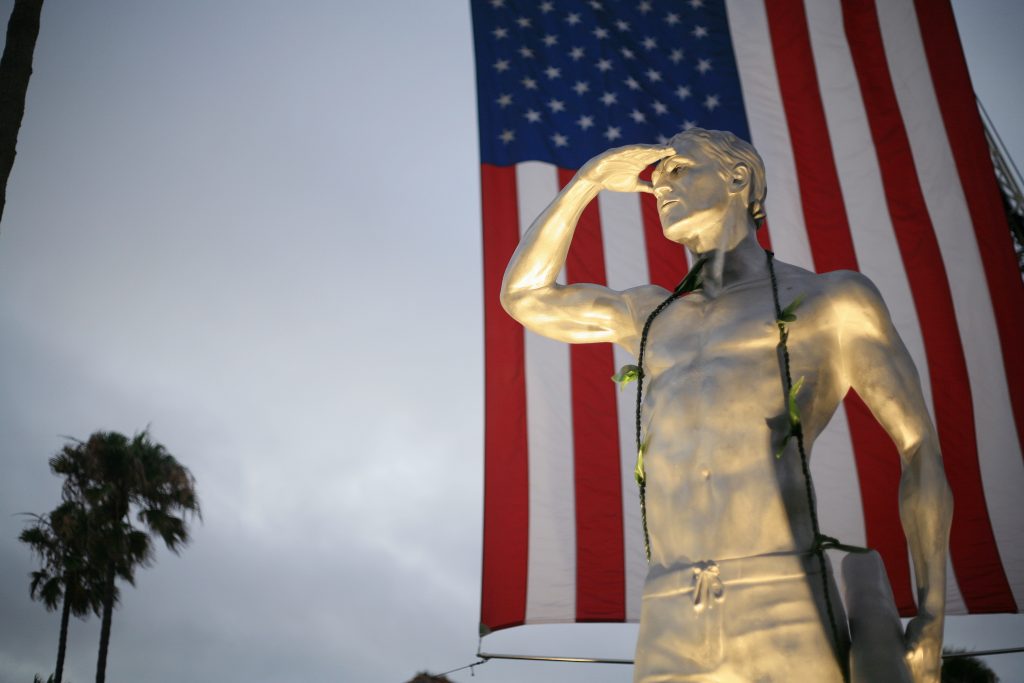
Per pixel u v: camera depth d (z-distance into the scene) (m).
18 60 6.56
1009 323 7.93
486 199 9.15
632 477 8.24
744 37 9.40
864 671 3.44
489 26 9.77
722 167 4.28
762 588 3.51
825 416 3.92
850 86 8.94
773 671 3.41
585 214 8.88
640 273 8.68
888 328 3.97
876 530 7.41
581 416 8.44
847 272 4.04
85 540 26.86
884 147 8.65
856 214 8.48
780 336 3.87
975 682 10.17
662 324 4.14
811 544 3.62
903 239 8.32
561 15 9.79
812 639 3.45
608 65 9.56
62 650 27.44
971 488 7.57
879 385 3.88
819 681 3.41
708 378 3.85
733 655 3.45
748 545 3.59
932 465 3.79
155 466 28.03
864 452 7.59
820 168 8.70
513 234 9.02
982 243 8.18
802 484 3.70
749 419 3.76
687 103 9.30
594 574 8.05
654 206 8.88
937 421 7.77
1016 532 7.44
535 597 8.02
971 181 8.38
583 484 8.27
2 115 6.41
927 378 7.88
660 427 3.88
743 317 3.96
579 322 4.53
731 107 9.16
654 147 4.40
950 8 8.92
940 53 8.83
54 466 27.72
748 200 4.34
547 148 9.29
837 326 3.95
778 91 9.10
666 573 3.68
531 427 8.45
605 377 8.52
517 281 4.58
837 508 7.48
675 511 3.73
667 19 9.66
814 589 3.54
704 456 3.74
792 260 8.45
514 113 9.45
